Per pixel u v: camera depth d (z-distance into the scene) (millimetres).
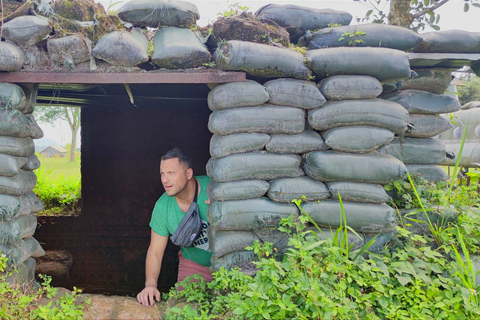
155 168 6410
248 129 2648
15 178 2672
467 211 3023
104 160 6359
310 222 2713
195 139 6449
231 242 2623
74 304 2562
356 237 2707
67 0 2682
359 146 2688
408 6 3631
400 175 2703
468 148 6410
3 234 2580
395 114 2727
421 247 2684
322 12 3182
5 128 2598
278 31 2850
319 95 2688
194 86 4188
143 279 6195
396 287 2479
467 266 2582
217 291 2568
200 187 3084
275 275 2297
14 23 2596
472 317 2240
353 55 2684
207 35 2936
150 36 2881
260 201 2635
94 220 6281
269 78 2824
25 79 2648
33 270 2973
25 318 2305
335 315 2215
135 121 6398
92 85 3936
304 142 2705
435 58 3104
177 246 6023
